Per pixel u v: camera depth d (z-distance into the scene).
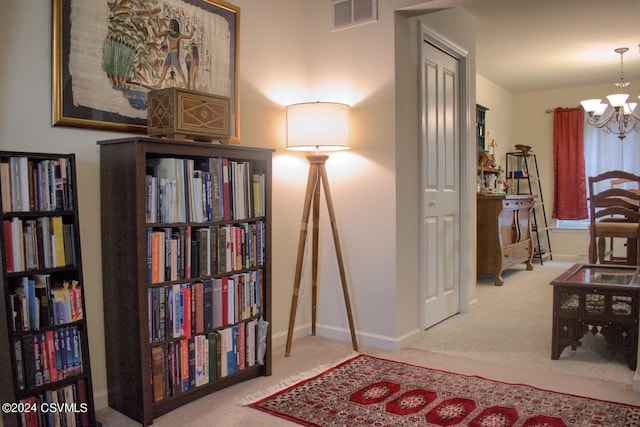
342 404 2.21
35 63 1.95
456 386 2.40
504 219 5.25
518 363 2.75
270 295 2.61
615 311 2.70
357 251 3.17
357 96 3.15
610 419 2.02
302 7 3.32
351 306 3.20
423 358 2.83
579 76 6.29
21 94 1.91
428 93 3.45
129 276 2.05
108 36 2.16
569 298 2.78
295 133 2.95
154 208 2.09
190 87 2.51
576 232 7.02
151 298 2.07
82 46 2.07
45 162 1.85
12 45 1.88
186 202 2.21
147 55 2.31
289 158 3.22
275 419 2.09
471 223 4.02
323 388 2.40
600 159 6.80
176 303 2.17
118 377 2.16
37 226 1.82
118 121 2.21
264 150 2.55
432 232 3.52
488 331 3.40
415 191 3.23
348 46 3.18
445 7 2.91
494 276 5.13
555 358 2.80
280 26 3.14
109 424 2.05
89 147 2.14
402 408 2.16
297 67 3.28
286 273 3.21
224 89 2.71
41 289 1.81
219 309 2.37
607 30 4.50
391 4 2.98
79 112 2.07
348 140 2.99
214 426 2.03
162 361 2.12
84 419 1.93
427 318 3.47
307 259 3.36
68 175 1.91
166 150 2.09
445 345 3.09
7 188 1.75
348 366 2.70
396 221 3.01
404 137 3.10
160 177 2.16
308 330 3.38
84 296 1.96
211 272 2.32
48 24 1.98
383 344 3.06
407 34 3.13
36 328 1.79
